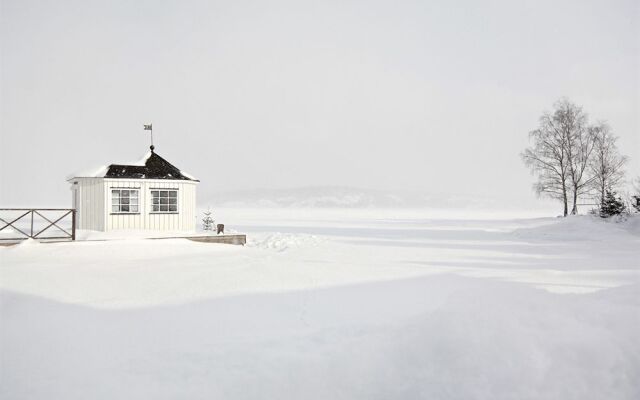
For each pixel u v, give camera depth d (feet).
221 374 13.78
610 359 11.85
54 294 24.09
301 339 16.81
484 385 11.56
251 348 15.84
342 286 28.40
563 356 12.03
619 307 14.61
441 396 11.68
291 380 13.30
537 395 11.08
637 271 36.27
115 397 12.26
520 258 46.78
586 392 11.13
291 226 119.65
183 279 29.63
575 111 129.18
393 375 12.84
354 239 75.05
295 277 31.71
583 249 56.70
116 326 18.52
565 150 127.65
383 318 19.79
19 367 14.12
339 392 12.56
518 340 12.50
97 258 38.52
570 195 128.26
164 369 14.12
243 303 22.91
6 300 22.34
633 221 78.54
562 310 14.46
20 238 46.42
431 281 30.76
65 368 14.11
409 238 78.07
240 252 47.39
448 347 12.87
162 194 58.44
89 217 56.13
